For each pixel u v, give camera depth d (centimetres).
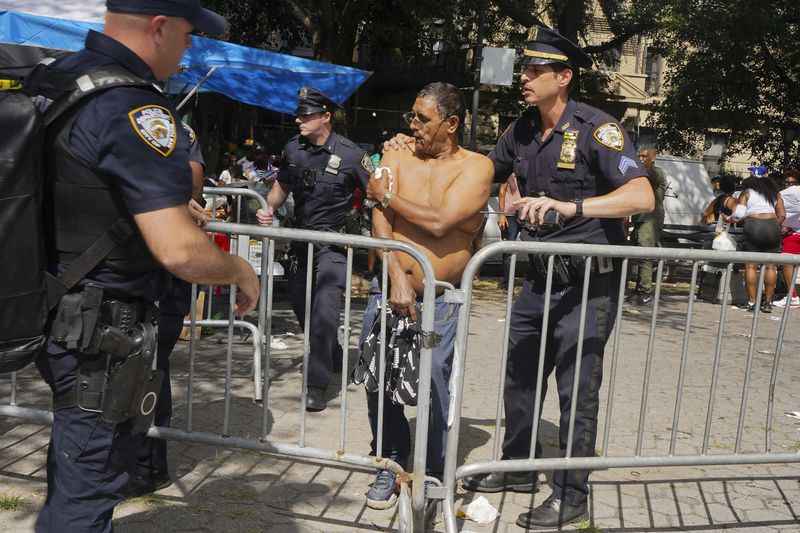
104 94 200
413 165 342
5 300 196
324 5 1351
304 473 380
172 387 513
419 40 1797
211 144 1562
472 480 374
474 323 820
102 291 209
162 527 316
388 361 326
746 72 1938
